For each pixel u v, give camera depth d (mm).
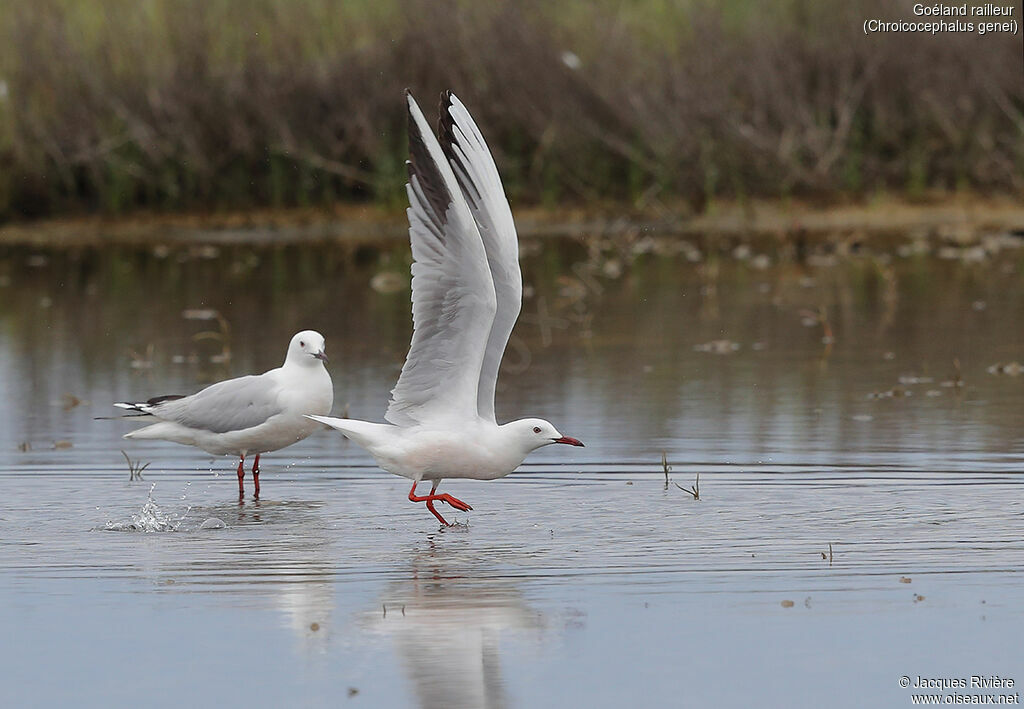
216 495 11938
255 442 12141
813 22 30047
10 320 20578
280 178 28922
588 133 29000
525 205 29141
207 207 28906
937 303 20859
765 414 14578
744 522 10758
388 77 28688
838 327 19328
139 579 9477
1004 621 8523
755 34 29797
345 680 7781
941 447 13086
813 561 9719
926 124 29453
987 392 15453
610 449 13258
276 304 21484
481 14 29391
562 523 10828
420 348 10258
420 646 8242
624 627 8492
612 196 29297
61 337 19312
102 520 11047
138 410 12578
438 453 10422
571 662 7984
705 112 28906
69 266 25438
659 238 27688
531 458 13023
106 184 28734
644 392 15727
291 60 28891
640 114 28812
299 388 12148
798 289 22359
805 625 8484
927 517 10812
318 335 12312
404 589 9211
